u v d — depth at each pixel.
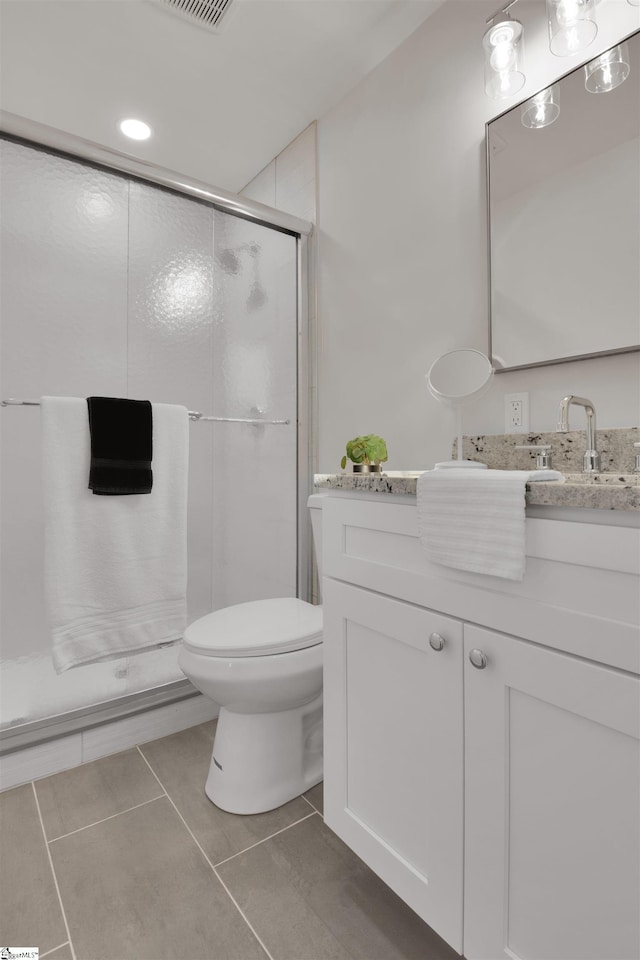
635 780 0.62
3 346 1.56
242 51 1.77
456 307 1.57
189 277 1.92
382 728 0.97
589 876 0.66
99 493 1.49
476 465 1.22
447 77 1.60
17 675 1.57
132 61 1.80
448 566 0.82
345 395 2.00
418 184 1.70
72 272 1.67
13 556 1.57
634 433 1.15
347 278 1.99
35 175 1.61
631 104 1.18
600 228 1.23
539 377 1.37
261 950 0.96
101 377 1.73
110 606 1.53
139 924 1.01
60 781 1.48
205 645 1.29
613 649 0.63
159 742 1.69
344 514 1.06
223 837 1.25
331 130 2.06
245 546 2.06
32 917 1.03
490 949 0.77
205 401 1.95
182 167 2.46
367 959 0.94
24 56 1.77
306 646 1.34
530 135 1.37
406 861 0.91
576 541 0.67
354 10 1.62
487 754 0.77
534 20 1.38
